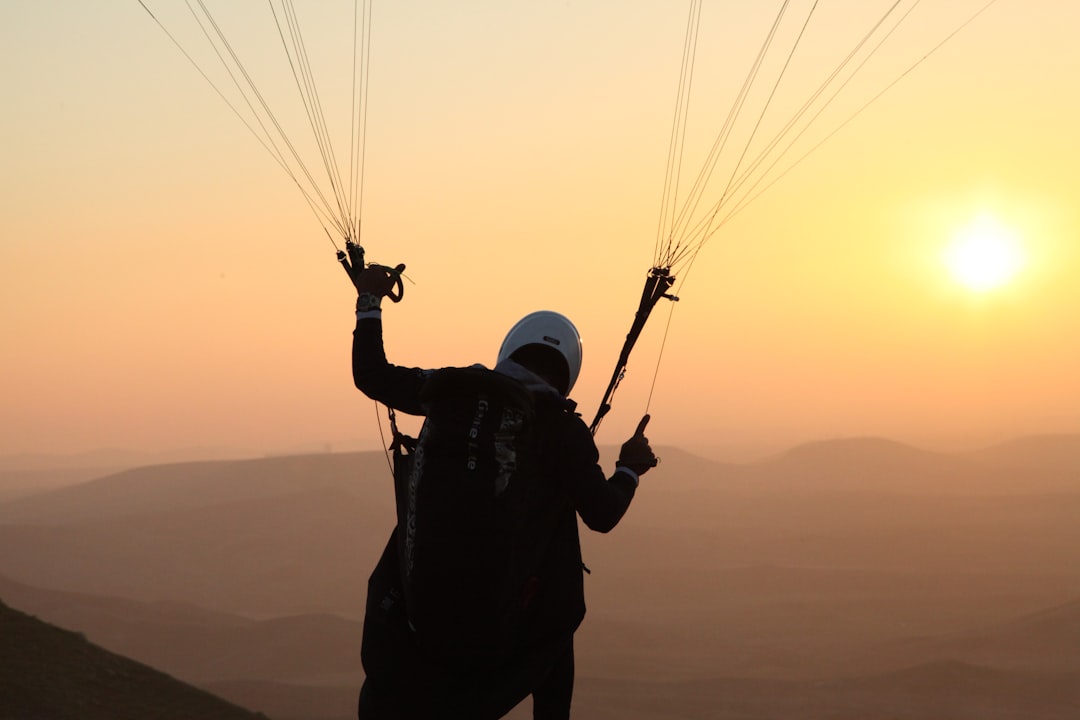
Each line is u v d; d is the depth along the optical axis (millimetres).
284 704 141125
